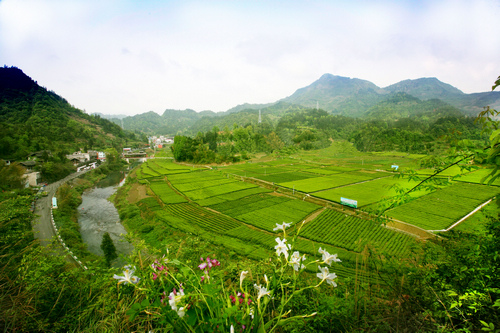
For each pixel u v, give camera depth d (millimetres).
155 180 69688
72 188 56969
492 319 2811
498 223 3996
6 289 4156
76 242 28625
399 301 3201
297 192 54094
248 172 79438
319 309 3568
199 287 2520
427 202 42531
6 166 43312
